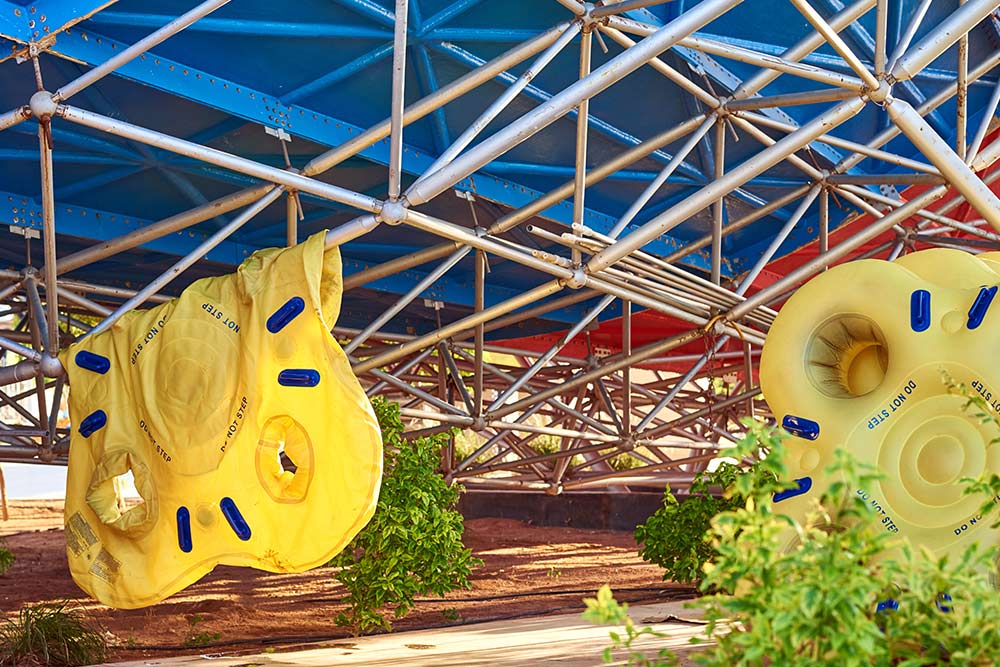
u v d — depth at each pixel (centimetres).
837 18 820
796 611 252
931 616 272
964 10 722
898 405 625
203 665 707
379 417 961
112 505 766
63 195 1045
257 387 714
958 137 842
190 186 1041
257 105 851
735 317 1076
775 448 280
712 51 722
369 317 1712
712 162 1082
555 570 1675
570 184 983
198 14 670
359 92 887
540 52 838
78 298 1095
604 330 1756
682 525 1162
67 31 719
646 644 742
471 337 1559
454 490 987
